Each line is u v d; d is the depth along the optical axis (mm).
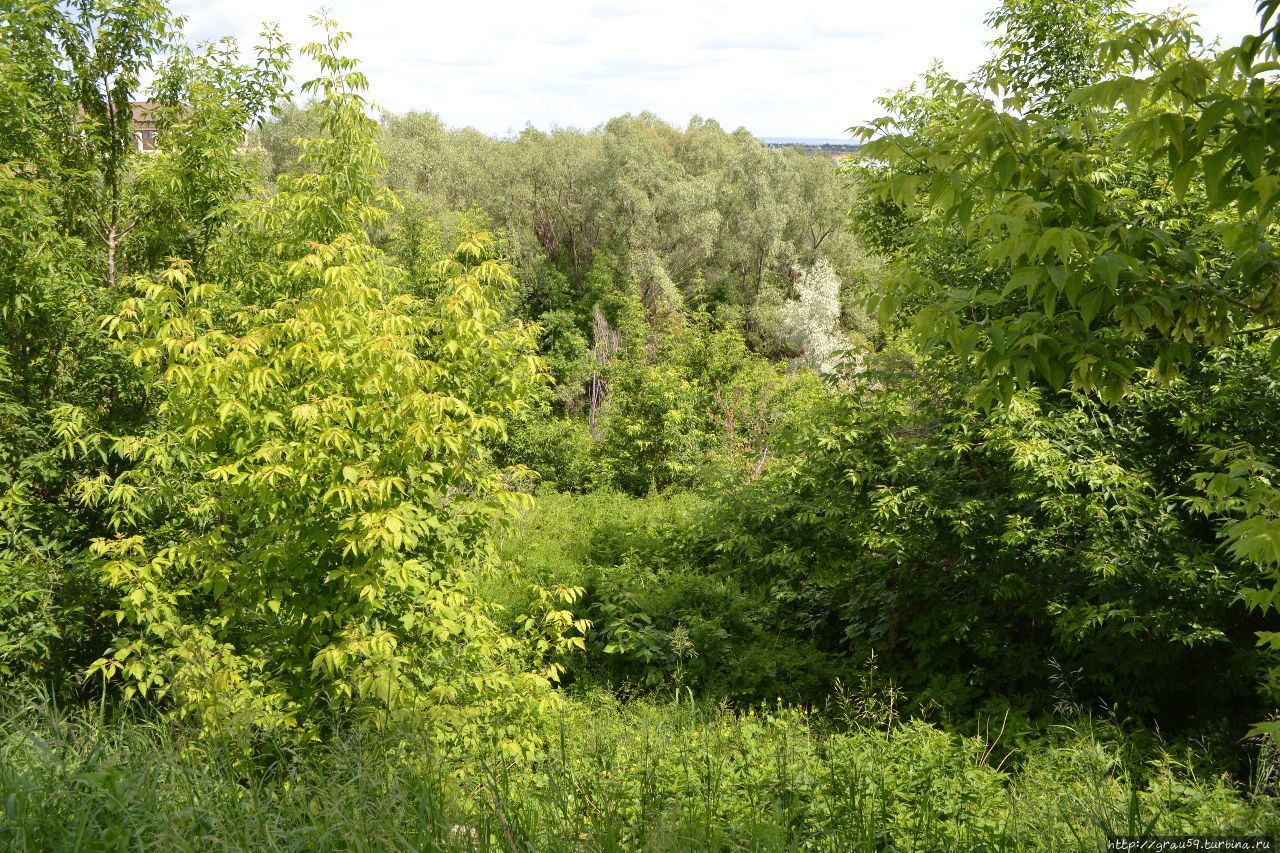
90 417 7953
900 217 15055
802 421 10164
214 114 9000
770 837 3041
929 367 8383
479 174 42094
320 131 8938
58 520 7680
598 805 3104
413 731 3918
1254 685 6949
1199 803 4840
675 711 7422
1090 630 7293
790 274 47469
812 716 7711
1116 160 7262
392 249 27547
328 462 5270
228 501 5758
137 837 2459
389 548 4910
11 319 7902
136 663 5176
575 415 32219
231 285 8844
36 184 7578
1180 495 6812
